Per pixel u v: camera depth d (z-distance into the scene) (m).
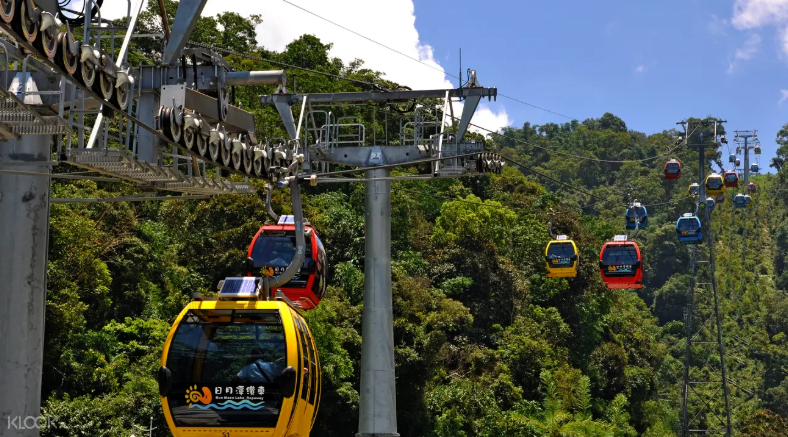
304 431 14.73
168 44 17.09
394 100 30.84
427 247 63.28
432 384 49.62
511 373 57.00
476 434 47.00
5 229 14.30
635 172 187.25
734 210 181.75
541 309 64.06
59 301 32.22
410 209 66.19
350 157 30.70
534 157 199.75
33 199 14.42
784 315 132.38
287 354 13.34
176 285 40.97
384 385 30.36
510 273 64.12
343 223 52.66
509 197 79.81
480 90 29.36
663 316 134.50
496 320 61.84
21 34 10.91
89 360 33.16
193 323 13.51
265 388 13.23
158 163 17.02
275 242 26.48
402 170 68.44
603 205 170.62
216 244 43.19
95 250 36.22
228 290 13.59
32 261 14.40
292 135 29.47
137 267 39.28
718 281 145.38
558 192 177.62
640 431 69.56
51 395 31.16
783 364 116.69
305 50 76.62
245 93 65.88
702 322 129.25
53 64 11.67
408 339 47.28
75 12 15.07
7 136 12.55
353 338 44.09
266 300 13.72
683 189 175.00
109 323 36.72
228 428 13.21
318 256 26.58
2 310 14.28
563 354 61.66
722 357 67.44
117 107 13.73
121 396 32.44
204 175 18.95
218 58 17.80
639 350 76.94
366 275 30.70
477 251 63.94
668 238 144.75
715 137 58.84
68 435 29.62
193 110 16.92
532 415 50.38
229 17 77.06
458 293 60.38
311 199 56.06
